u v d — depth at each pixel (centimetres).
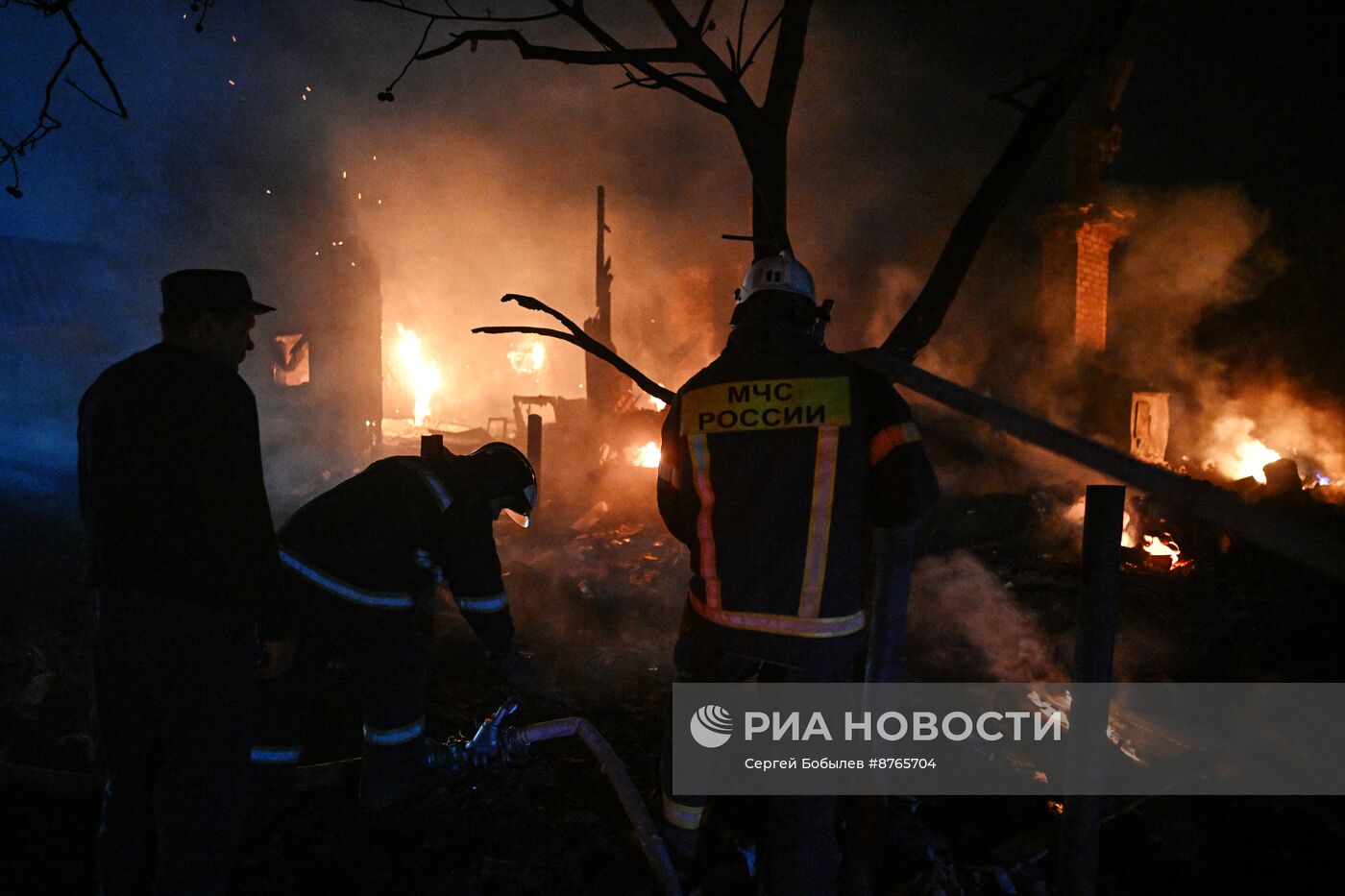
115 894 207
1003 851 257
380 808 275
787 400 197
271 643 242
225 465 197
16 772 286
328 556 253
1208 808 292
